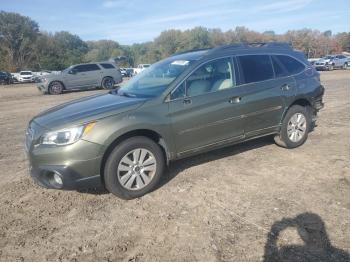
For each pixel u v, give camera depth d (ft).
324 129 24.62
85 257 10.94
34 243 11.79
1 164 19.76
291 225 12.07
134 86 17.56
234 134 17.30
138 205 14.10
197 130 15.94
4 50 234.58
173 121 15.19
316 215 12.64
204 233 11.85
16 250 11.44
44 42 252.01
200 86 16.12
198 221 12.64
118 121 13.91
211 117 16.24
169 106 15.16
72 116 14.06
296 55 20.43
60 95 62.90
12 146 23.68
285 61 19.63
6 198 15.25
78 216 13.44
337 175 16.14
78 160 13.30
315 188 14.85
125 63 312.71
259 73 18.24
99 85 70.08
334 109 32.45
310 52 306.76
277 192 14.64
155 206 13.93
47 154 13.38
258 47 18.83
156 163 14.94
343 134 23.06
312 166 17.37
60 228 12.66
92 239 11.87
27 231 12.54
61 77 65.82
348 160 18.01
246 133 17.79
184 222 12.61
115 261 10.69
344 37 306.96
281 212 12.97
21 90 86.33
